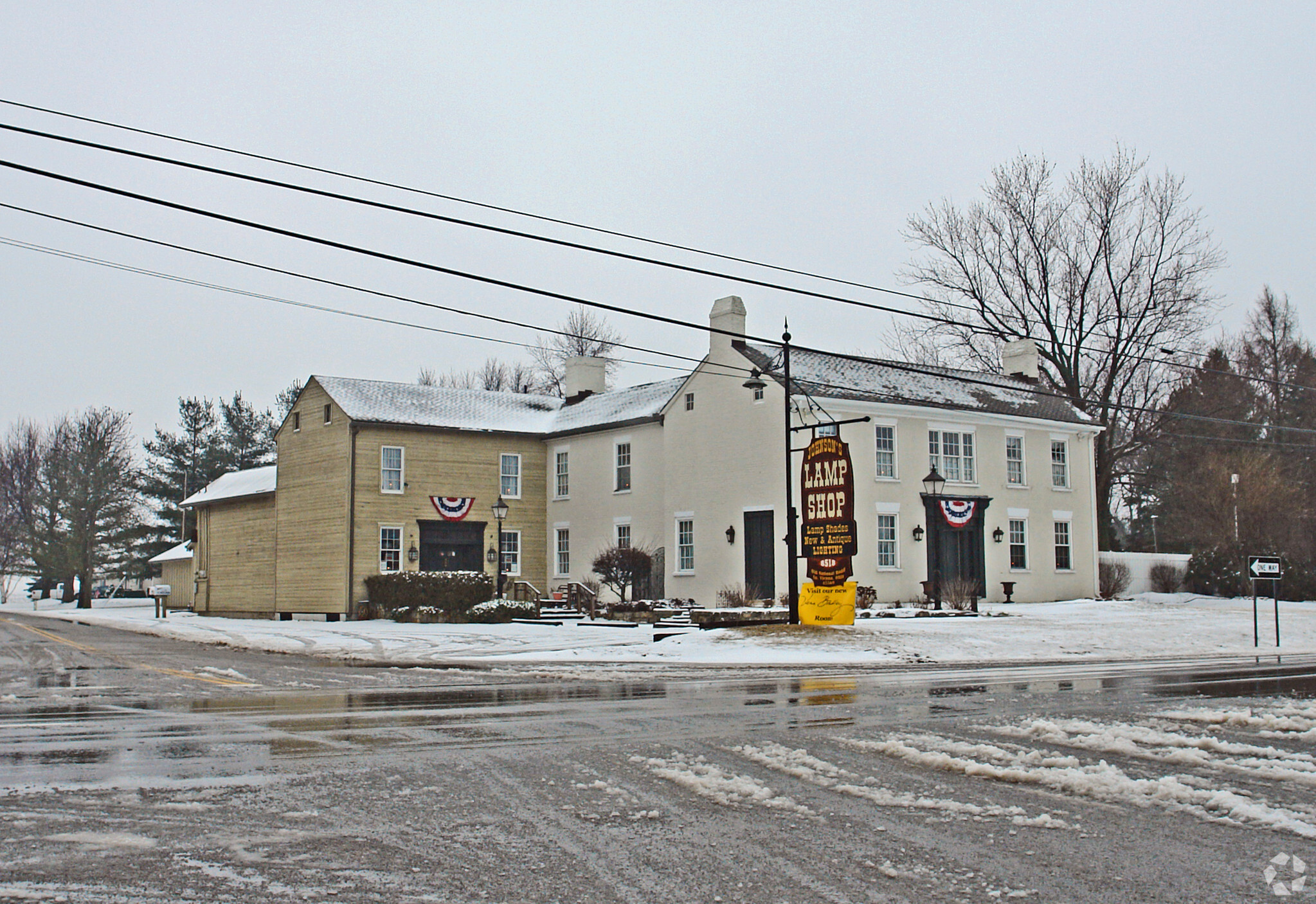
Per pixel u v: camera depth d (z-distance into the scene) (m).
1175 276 47.44
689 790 7.77
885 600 36.19
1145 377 49.88
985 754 9.12
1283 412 61.44
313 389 42.69
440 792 7.69
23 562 83.81
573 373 48.25
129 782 7.96
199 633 30.75
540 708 12.69
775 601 34.97
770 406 36.19
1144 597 43.53
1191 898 5.30
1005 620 31.06
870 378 38.72
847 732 10.59
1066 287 49.00
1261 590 42.66
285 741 9.99
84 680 16.42
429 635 28.61
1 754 9.21
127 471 80.00
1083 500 42.94
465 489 42.94
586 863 5.91
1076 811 7.14
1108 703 13.13
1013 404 41.72
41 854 6.02
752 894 5.36
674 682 16.44
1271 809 7.14
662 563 39.94
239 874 5.68
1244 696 13.92
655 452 40.66
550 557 45.06
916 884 5.51
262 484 47.41
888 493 36.72
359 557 39.97
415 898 5.30
